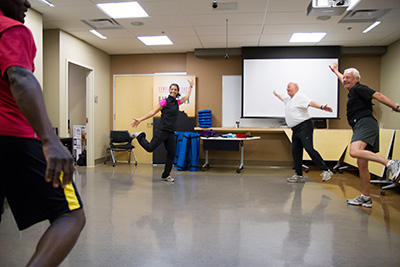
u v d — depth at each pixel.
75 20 5.23
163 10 4.77
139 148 7.51
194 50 7.15
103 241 2.26
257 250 2.11
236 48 7.00
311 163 6.84
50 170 0.84
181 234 2.42
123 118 7.65
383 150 4.65
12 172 0.96
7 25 0.90
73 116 7.93
